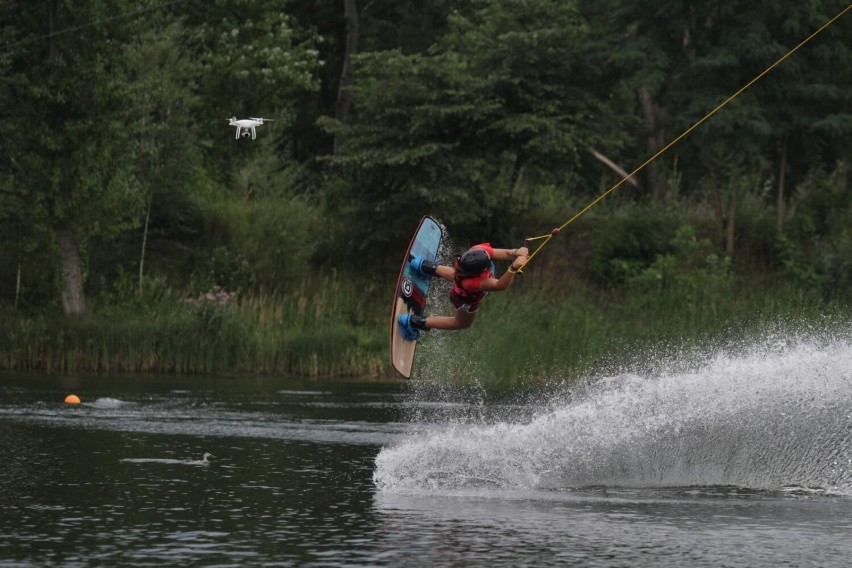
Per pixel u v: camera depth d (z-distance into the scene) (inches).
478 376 2129.7
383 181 2728.8
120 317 2442.2
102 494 968.9
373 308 2716.5
